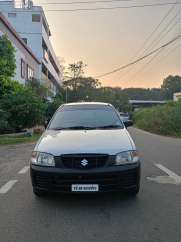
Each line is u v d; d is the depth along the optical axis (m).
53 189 2.80
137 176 2.88
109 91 44.22
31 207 2.86
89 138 3.05
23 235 2.26
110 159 2.79
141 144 7.88
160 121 12.49
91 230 2.33
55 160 2.81
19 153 6.32
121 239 2.17
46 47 29.88
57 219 2.55
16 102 10.53
